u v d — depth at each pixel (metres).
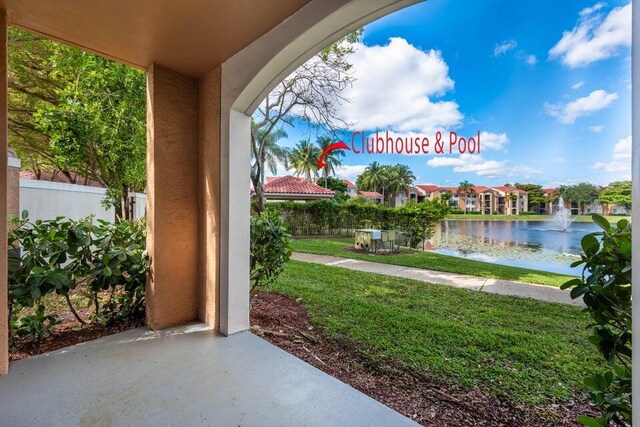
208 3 2.23
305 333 3.42
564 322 3.97
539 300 5.05
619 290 1.45
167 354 2.68
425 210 12.95
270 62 2.60
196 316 3.49
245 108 3.13
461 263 8.69
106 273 3.03
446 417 2.04
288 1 2.25
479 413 2.09
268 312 4.12
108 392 2.11
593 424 1.37
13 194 4.76
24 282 2.68
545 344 3.22
